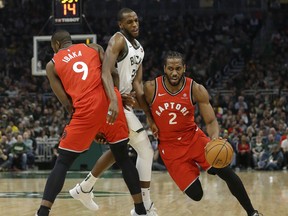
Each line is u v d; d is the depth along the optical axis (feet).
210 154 18.90
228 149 18.92
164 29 101.86
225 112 72.54
